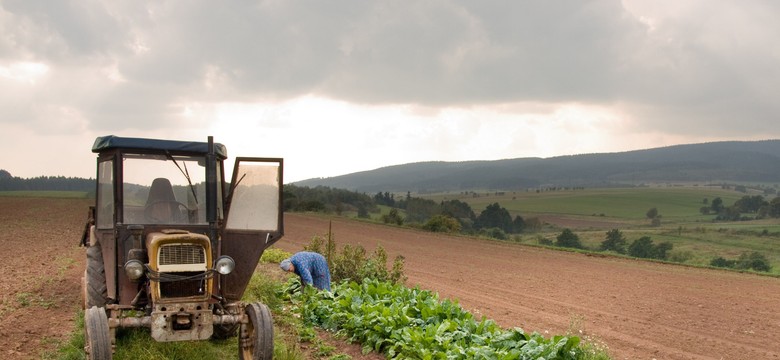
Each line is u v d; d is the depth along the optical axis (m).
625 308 14.06
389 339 9.15
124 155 8.20
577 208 153.62
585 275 19.94
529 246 30.47
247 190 8.63
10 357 8.44
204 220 8.41
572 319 11.58
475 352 8.09
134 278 7.59
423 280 17.47
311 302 11.31
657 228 95.75
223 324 8.34
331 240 16.09
